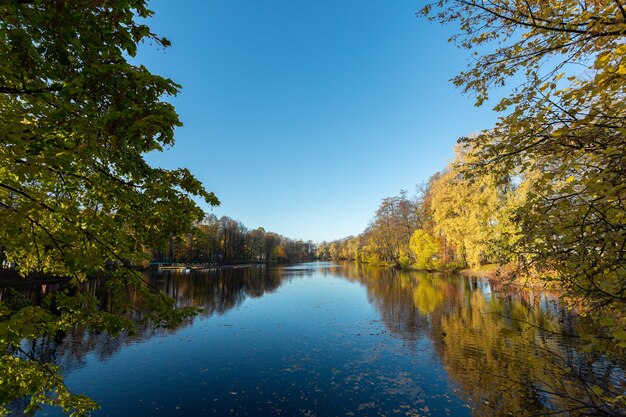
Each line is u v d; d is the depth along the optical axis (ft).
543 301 50.67
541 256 12.39
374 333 49.98
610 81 10.20
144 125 10.30
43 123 12.28
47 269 17.51
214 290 109.09
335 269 234.58
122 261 16.38
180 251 269.44
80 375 35.45
